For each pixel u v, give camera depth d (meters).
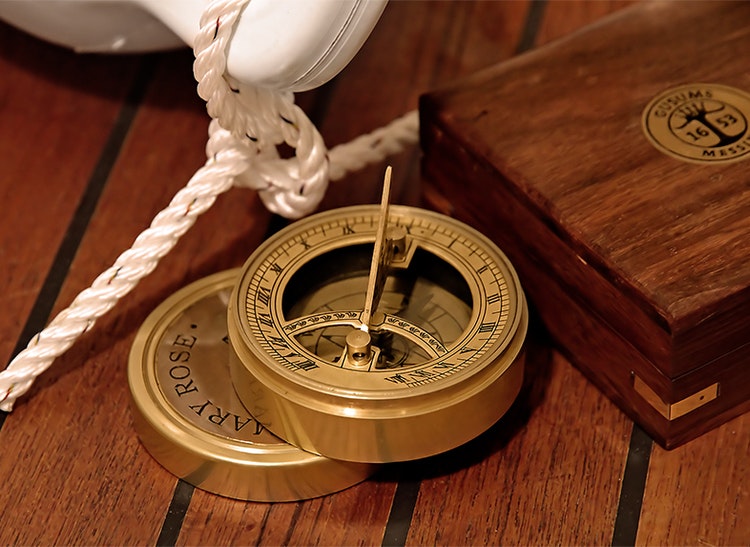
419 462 0.58
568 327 0.60
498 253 0.58
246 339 0.55
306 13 0.54
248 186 0.61
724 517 0.57
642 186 0.58
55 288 0.63
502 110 0.61
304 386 0.54
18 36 0.71
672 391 0.56
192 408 0.58
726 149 0.59
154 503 0.57
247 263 0.58
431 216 0.59
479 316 0.56
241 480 0.57
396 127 0.65
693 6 0.64
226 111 0.57
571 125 0.60
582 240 0.57
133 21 0.62
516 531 0.57
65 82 0.70
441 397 0.54
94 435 0.59
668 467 0.58
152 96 0.69
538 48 0.63
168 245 0.59
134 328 0.62
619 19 0.64
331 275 0.59
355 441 0.55
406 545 0.56
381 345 0.57
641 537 0.56
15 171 0.67
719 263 0.56
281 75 0.56
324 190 0.61
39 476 0.58
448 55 0.71
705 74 0.62
